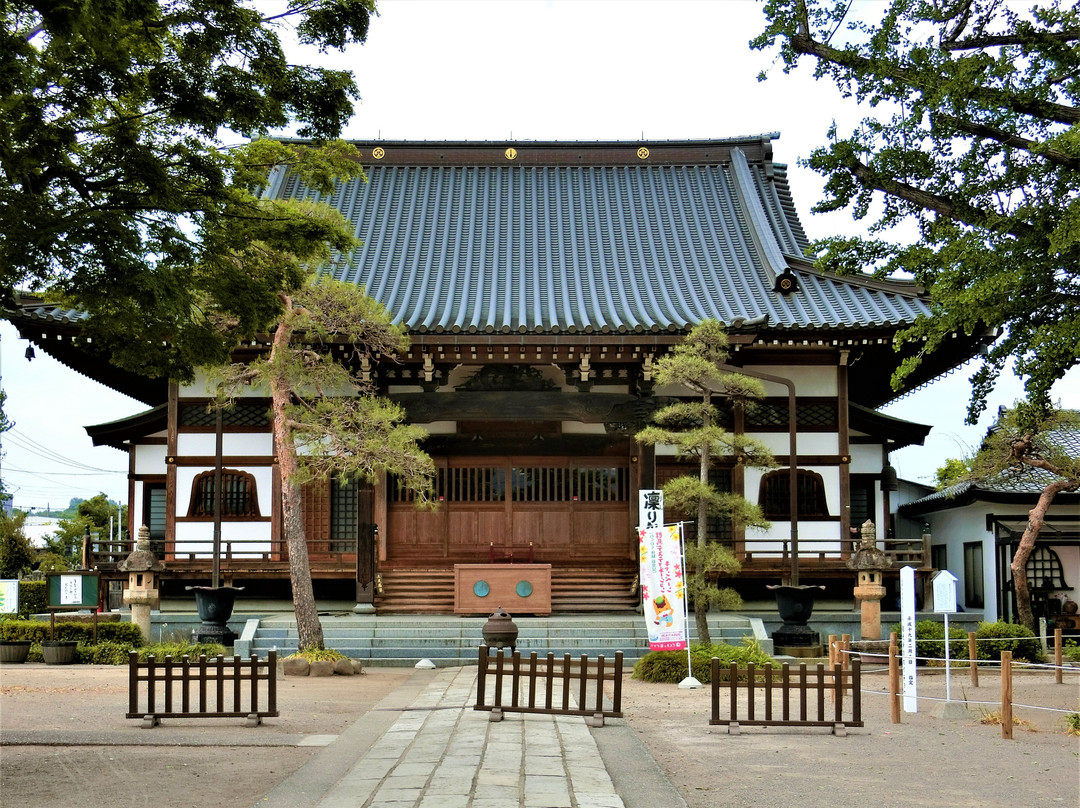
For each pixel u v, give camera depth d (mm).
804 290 28188
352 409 21047
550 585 24781
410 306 26891
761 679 18531
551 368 26984
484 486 27750
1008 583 28000
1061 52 11969
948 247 12234
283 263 11961
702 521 20266
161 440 28719
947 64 11891
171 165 10383
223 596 22891
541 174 34469
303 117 10852
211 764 10359
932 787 9750
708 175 34312
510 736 11500
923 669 20766
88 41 9039
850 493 28812
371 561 25406
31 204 9102
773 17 13039
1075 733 13000
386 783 9094
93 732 12047
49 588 21719
